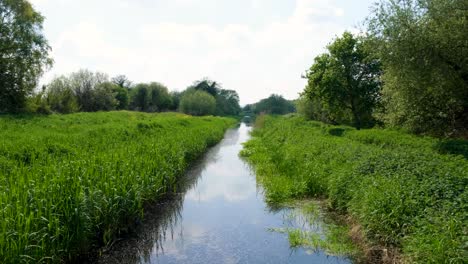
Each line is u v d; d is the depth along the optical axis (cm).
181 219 974
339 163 1262
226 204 1125
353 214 827
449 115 1731
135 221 898
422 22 1548
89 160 968
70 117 2758
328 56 3194
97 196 734
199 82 10275
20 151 1105
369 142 1861
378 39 1711
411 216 662
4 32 2961
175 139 1834
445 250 514
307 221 933
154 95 7344
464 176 782
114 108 4928
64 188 691
